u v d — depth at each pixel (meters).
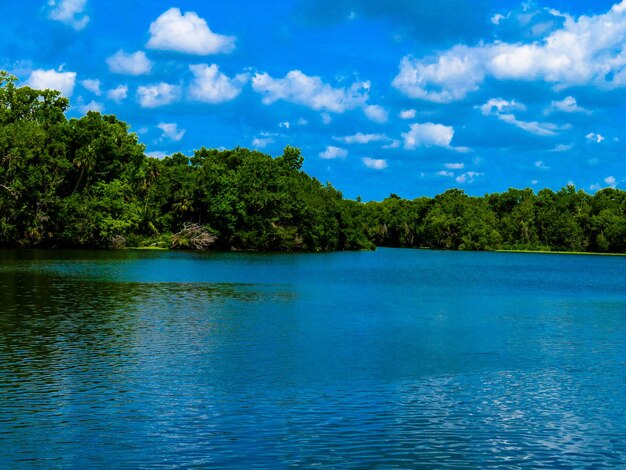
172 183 143.38
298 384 22.81
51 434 17.50
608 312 45.25
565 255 188.50
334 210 160.62
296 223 146.00
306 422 18.77
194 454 16.30
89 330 32.75
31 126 112.69
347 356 27.75
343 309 43.97
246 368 25.09
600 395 22.05
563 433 18.25
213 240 136.25
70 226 114.94
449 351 29.33
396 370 25.28
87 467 15.43
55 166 114.50
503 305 49.53
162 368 24.81
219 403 20.41
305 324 36.44
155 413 19.33
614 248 197.25
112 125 121.06
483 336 33.66
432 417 19.45
